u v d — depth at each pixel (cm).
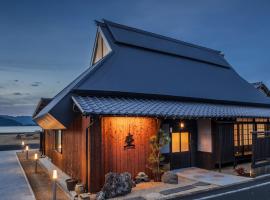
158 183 869
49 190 830
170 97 1153
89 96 920
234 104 1465
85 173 800
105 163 824
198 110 1077
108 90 962
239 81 1812
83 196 696
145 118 934
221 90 1502
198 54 1805
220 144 1094
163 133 928
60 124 859
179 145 1146
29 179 985
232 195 740
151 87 1131
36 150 1989
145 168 921
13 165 1308
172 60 1524
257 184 869
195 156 1190
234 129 1259
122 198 706
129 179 771
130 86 1058
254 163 972
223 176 977
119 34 1409
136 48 1412
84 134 831
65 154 1097
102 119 831
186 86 1314
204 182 885
